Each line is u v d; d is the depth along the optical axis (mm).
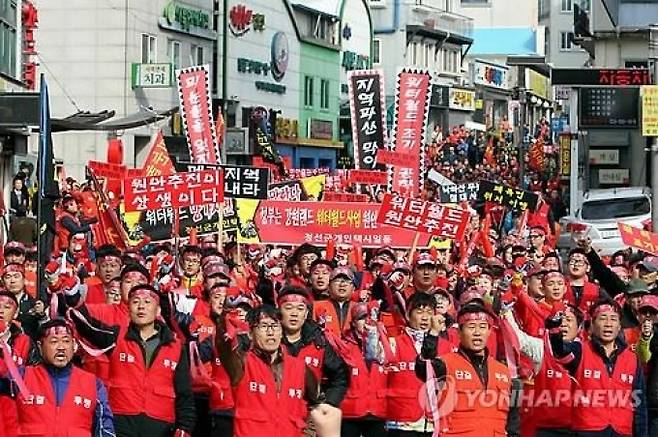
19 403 16172
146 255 30969
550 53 152500
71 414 16266
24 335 17938
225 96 86188
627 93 70000
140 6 75125
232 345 17047
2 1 55844
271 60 93500
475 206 48094
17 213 45969
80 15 73688
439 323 19938
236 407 17047
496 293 22766
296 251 25109
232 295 22094
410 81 42500
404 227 31344
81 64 73938
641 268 26156
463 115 127625
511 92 126750
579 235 24781
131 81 73938
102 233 32375
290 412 17016
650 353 20188
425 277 22531
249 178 33406
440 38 125312
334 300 21719
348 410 19969
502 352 18188
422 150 42500
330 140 104812
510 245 34562
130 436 18094
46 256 26547
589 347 18766
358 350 20219
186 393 18312
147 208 31062
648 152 61938
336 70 106438
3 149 55375
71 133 72625
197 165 33500
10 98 42719
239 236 35094
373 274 27031
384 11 118812
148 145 75562
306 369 17094
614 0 76812
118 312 19484
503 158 98750
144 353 18203
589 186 72562
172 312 18953
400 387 19766
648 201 55750
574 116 70875
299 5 98375
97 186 32562
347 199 41375
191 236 32406
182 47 80875
